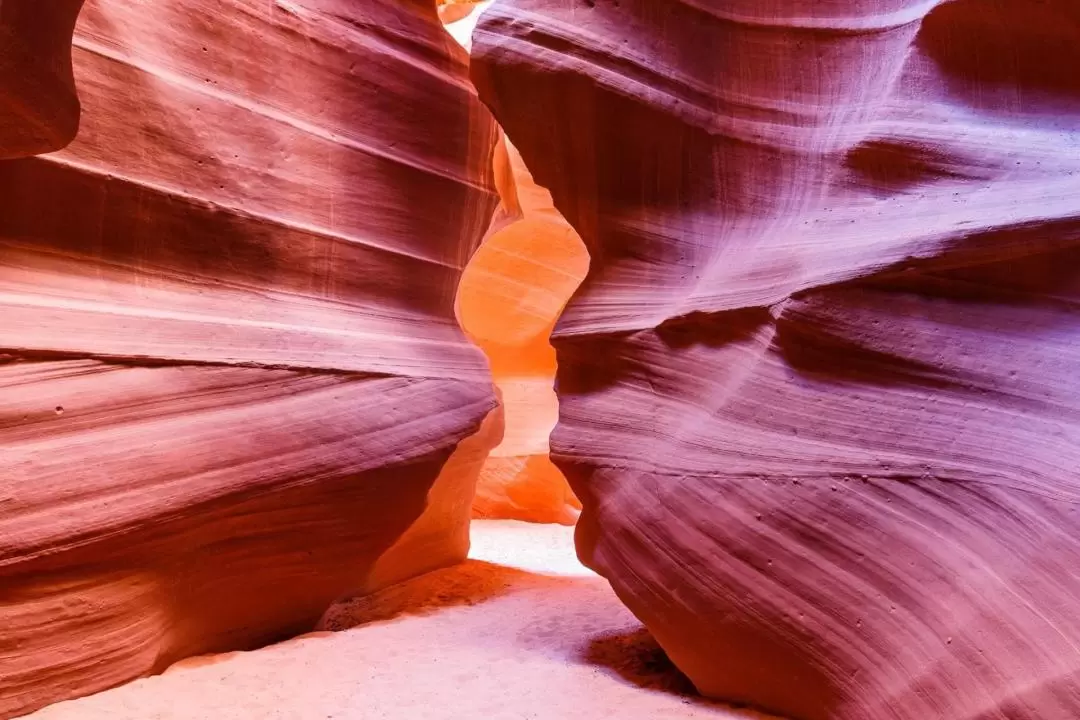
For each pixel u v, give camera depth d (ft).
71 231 12.92
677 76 14.23
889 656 10.25
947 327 11.22
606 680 13.34
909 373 11.24
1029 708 8.91
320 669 13.62
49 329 12.12
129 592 12.51
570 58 14.05
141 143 13.80
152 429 12.99
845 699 10.59
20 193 12.25
